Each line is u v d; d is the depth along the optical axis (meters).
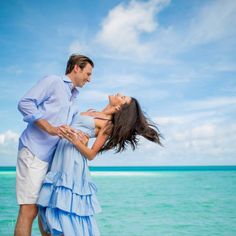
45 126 2.56
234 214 9.79
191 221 8.73
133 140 3.03
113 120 2.95
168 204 11.59
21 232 2.62
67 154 2.71
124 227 7.88
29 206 2.67
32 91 2.60
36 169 2.66
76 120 2.84
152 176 26.81
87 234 2.71
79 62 2.77
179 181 21.22
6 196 12.89
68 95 2.75
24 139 2.71
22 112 2.60
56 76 2.71
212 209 10.69
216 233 7.48
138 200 12.37
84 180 2.76
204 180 21.95
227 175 28.72
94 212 2.76
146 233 7.30
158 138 3.08
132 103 2.96
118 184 18.28
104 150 2.95
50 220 2.61
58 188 2.63
